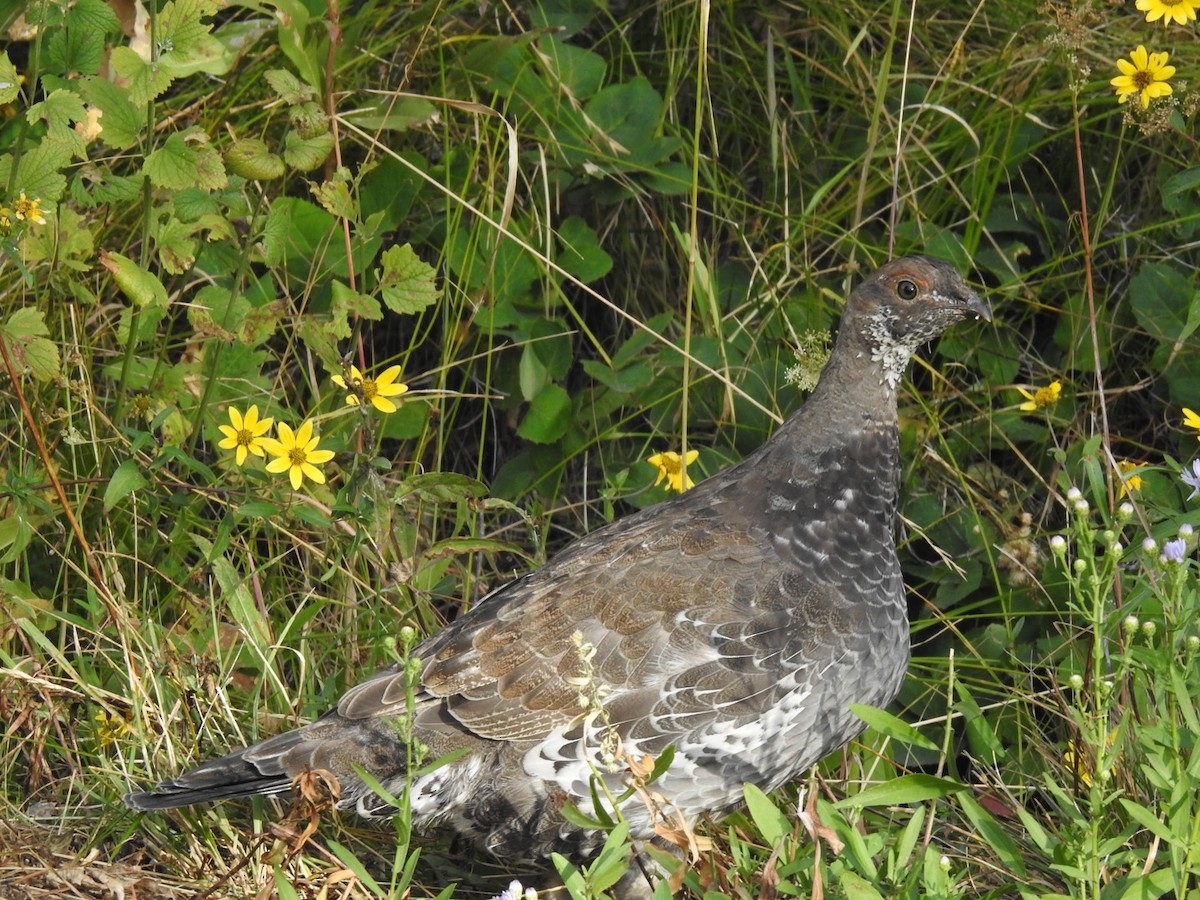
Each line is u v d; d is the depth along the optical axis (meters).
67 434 5.80
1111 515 5.02
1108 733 4.44
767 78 7.24
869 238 7.12
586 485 6.87
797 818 5.14
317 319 6.18
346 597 5.94
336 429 6.31
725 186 7.21
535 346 6.80
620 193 7.00
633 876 4.90
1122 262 6.94
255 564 6.09
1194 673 4.68
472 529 6.27
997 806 5.25
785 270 6.97
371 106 6.61
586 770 4.72
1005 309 7.03
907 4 7.26
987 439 6.77
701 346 6.70
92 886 4.79
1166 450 6.78
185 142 5.86
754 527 5.01
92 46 5.57
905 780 4.26
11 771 5.41
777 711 4.84
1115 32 7.03
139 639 5.41
